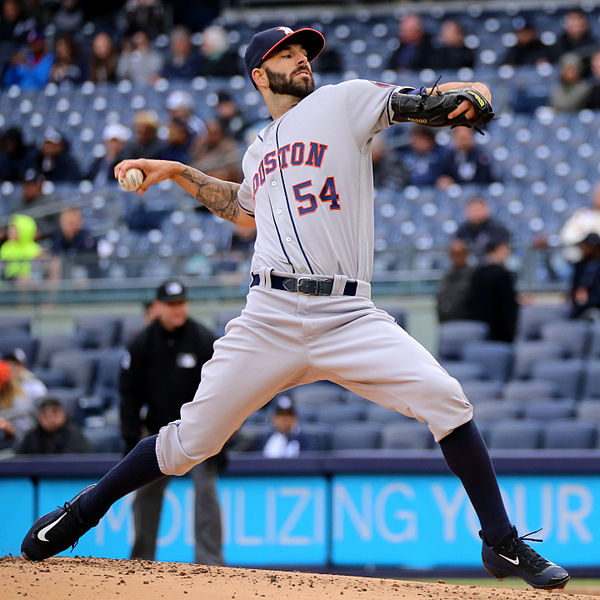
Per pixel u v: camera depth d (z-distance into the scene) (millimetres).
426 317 40594
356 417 33219
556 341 37281
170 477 22141
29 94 61125
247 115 58156
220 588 12172
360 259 12367
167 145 48281
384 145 48062
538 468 25969
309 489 26094
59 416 27734
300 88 12648
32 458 26250
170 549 25672
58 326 41938
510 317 37188
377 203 46219
